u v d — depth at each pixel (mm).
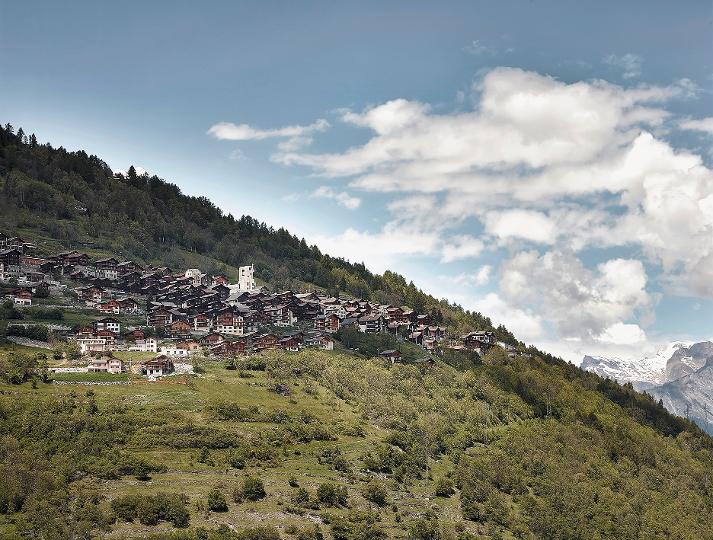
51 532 163750
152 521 177125
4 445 194875
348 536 189000
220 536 169625
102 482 192000
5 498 174875
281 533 182875
